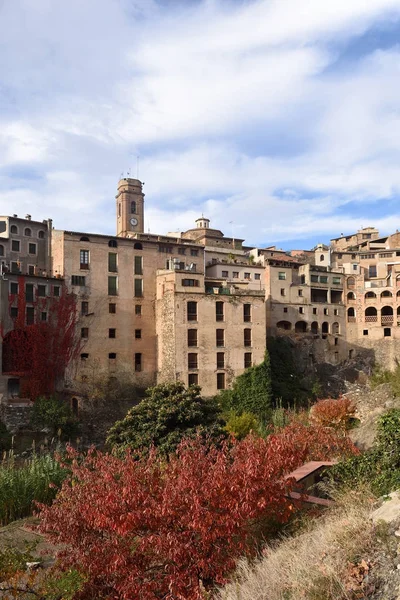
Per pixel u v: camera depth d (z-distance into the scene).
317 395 75.62
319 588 10.15
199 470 15.49
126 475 14.83
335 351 90.50
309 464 24.88
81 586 13.80
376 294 94.00
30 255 73.56
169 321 66.62
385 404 56.47
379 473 18.23
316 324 89.81
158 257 73.12
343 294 94.00
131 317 69.31
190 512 13.48
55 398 58.00
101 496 14.40
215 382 66.62
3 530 21.44
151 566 14.19
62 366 61.88
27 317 60.47
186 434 34.47
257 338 69.62
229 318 68.44
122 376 67.38
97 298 67.06
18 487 25.05
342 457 28.36
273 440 18.39
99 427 59.22
